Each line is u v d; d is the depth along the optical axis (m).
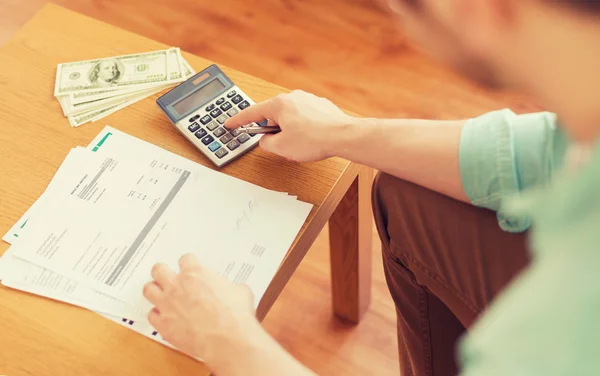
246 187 0.99
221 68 1.14
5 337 0.87
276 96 1.02
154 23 1.98
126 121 1.08
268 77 1.86
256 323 0.82
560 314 0.50
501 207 0.88
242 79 1.13
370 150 0.95
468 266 0.92
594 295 0.48
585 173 0.48
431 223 0.94
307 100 1.01
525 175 0.86
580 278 0.48
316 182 1.00
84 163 1.02
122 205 0.98
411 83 1.83
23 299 0.90
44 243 0.94
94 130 1.06
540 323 0.51
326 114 0.99
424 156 0.92
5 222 0.97
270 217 0.96
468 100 1.80
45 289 0.90
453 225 0.92
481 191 0.89
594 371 0.50
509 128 0.88
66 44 1.18
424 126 0.94
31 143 1.05
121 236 0.95
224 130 1.04
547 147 0.85
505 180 0.87
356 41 1.91
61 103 1.10
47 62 1.15
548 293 0.50
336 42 1.92
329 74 1.86
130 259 0.93
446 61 0.55
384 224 1.01
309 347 1.48
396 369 1.45
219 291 0.84
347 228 1.25
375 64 1.87
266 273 0.91
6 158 1.03
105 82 1.12
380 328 1.50
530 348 0.52
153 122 1.07
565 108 0.49
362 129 0.96
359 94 1.82
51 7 1.23
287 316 1.51
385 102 1.81
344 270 1.36
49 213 0.97
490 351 0.54
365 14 1.96
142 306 0.89
